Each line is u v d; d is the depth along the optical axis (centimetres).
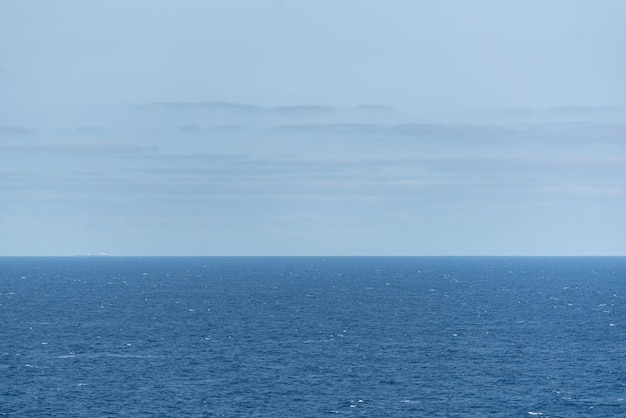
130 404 12800
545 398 13312
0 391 13588
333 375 15038
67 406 12656
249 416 12194
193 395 13400
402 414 12325
